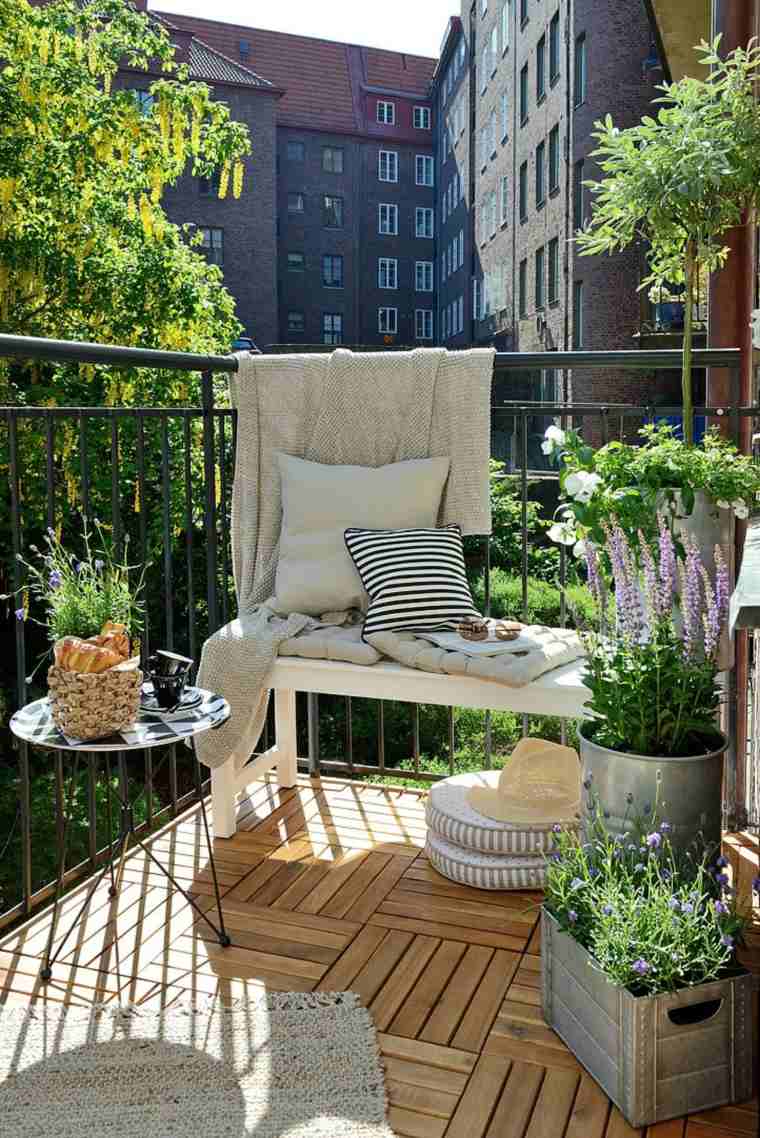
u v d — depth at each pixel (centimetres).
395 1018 177
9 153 1032
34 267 1051
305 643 249
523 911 211
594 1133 147
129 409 249
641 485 232
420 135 3566
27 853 223
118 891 229
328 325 3503
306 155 3441
